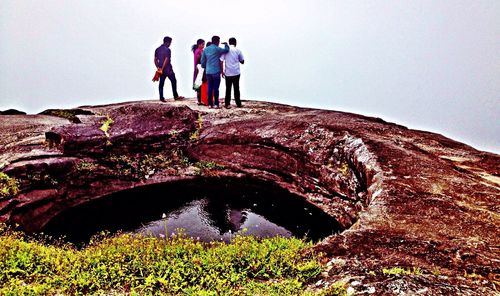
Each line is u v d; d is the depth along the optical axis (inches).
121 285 138.9
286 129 390.3
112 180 347.9
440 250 146.7
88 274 143.9
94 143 351.3
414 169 252.2
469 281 123.3
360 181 287.9
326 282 129.2
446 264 136.3
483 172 267.0
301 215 302.8
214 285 133.8
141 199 329.7
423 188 219.5
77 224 279.3
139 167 371.6
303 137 368.8
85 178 330.0
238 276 138.7
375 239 157.1
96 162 349.1
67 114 519.8
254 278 140.8
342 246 152.6
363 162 280.7
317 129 373.1
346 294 117.2
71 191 316.8
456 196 209.3
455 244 151.9
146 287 134.4
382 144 304.2
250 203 325.1
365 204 267.4
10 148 329.4
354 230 167.5
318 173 334.3
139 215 294.4
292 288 127.0
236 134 402.3
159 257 157.5
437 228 168.9
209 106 534.0
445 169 258.4
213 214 298.0
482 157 306.7
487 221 177.5
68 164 320.5
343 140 337.4
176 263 150.7
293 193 350.3
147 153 387.5
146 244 180.9
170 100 618.8
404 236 159.3
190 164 397.7
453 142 374.0
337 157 328.5
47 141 348.8
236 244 175.6
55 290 134.4
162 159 390.0
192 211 304.2
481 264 135.9
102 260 157.5
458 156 309.0
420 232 164.1
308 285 130.9
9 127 409.4
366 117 473.7
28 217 273.7
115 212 301.0
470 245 151.2
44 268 152.3
